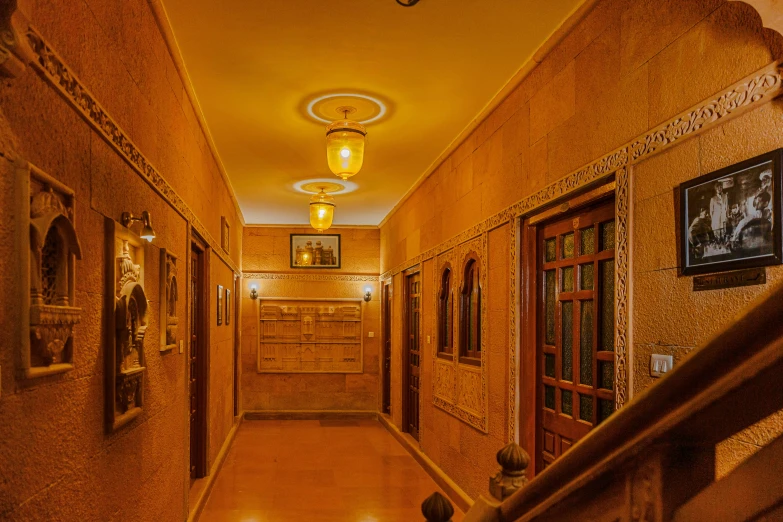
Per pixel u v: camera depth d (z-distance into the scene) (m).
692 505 0.67
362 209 7.96
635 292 2.22
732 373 0.60
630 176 2.26
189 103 3.62
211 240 4.82
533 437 3.30
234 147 4.95
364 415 8.84
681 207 1.95
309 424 8.29
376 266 9.14
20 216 1.26
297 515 4.34
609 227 2.65
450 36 2.99
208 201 4.69
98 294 1.83
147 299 2.46
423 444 5.82
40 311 1.32
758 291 1.63
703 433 0.66
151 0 2.50
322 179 6.20
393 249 7.79
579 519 0.82
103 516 1.87
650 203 2.15
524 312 3.38
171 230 3.05
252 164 5.55
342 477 5.39
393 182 6.30
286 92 3.72
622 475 0.75
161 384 2.77
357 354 8.99
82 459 1.68
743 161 1.69
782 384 0.59
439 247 5.25
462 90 3.69
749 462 0.63
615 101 2.43
